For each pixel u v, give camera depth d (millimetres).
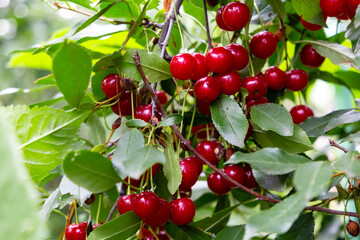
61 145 491
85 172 413
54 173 562
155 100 476
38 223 260
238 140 472
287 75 583
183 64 476
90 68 423
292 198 369
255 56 569
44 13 1605
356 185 505
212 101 496
